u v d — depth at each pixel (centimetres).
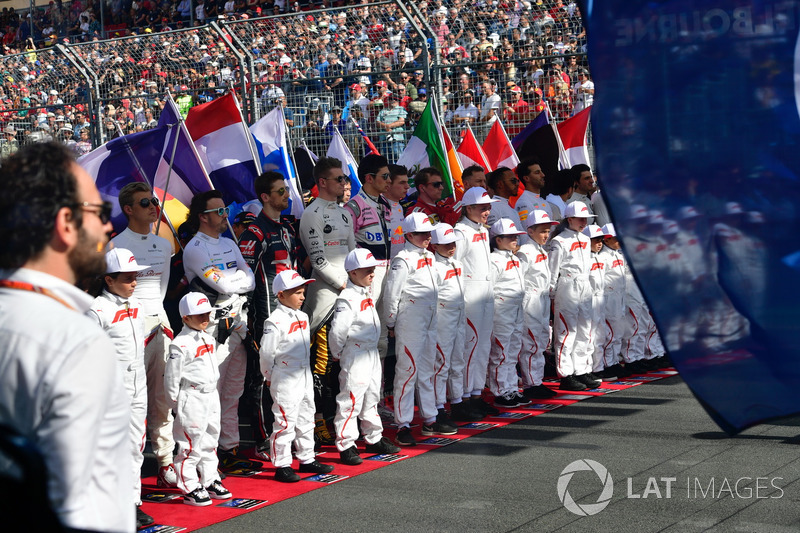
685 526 933
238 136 1603
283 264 1341
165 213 1388
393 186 1533
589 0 652
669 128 638
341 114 2283
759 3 620
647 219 642
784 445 1260
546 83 2244
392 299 1352
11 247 365
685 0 633
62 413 344
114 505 368
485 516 989
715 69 630
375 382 1286
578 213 1712
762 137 622
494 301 1554
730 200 627
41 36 4944
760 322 618
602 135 650
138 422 1046
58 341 351
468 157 2086
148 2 4566
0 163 381
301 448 1210
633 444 1293
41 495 327
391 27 2305
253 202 1593
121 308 1041
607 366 1847
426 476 1171
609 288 1830
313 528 975
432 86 2162
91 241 387
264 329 1174
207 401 1102
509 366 1598
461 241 1498
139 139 1427
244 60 2306
